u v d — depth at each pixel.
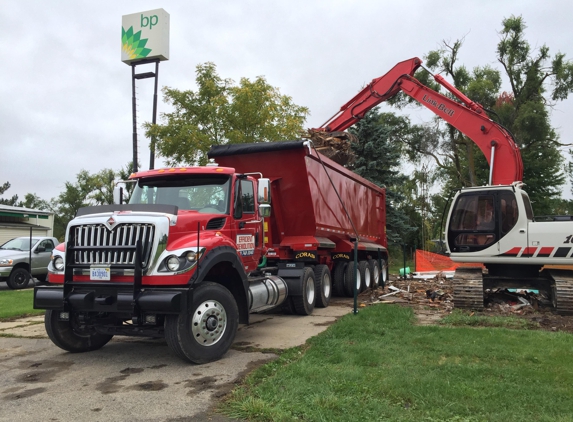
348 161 13.38
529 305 9.62
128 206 6.04
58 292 5.81
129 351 6.48
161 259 5.59
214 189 6.98
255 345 6.62
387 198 28.64
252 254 7.52
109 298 5.59
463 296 9.34
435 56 33.53
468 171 36.94
